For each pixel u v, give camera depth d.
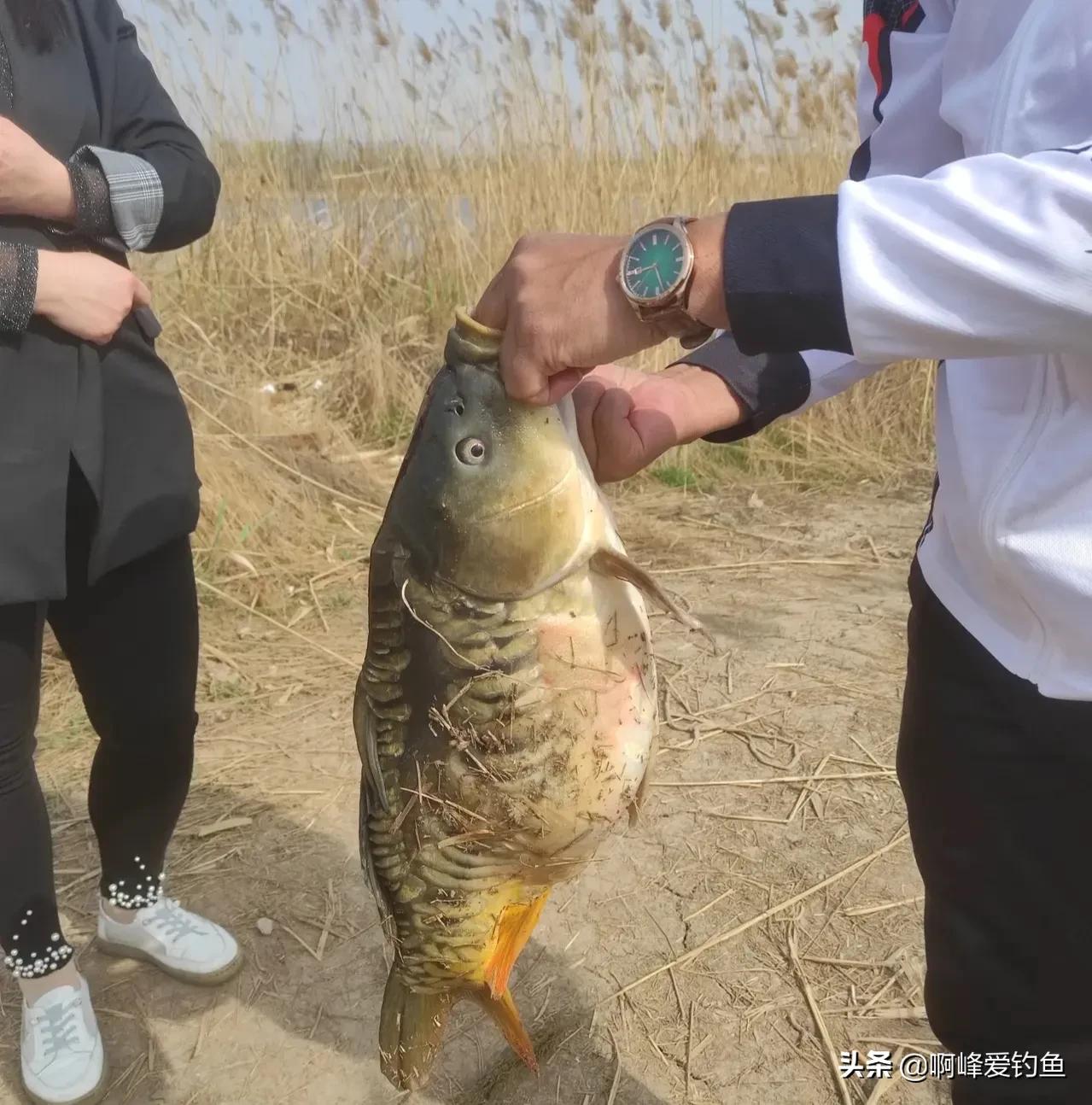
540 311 0.93
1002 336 0.79
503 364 0.99
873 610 3.59
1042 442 0.92
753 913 2.23
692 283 0.85
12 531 1.49
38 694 1.69
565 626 1.11
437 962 1.25
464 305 5.39
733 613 3.59
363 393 5.20
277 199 5.75
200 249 5.59
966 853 1.13
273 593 3.75
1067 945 1.07
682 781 2.68
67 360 1.54
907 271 0.79
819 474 4.98
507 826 1.16
